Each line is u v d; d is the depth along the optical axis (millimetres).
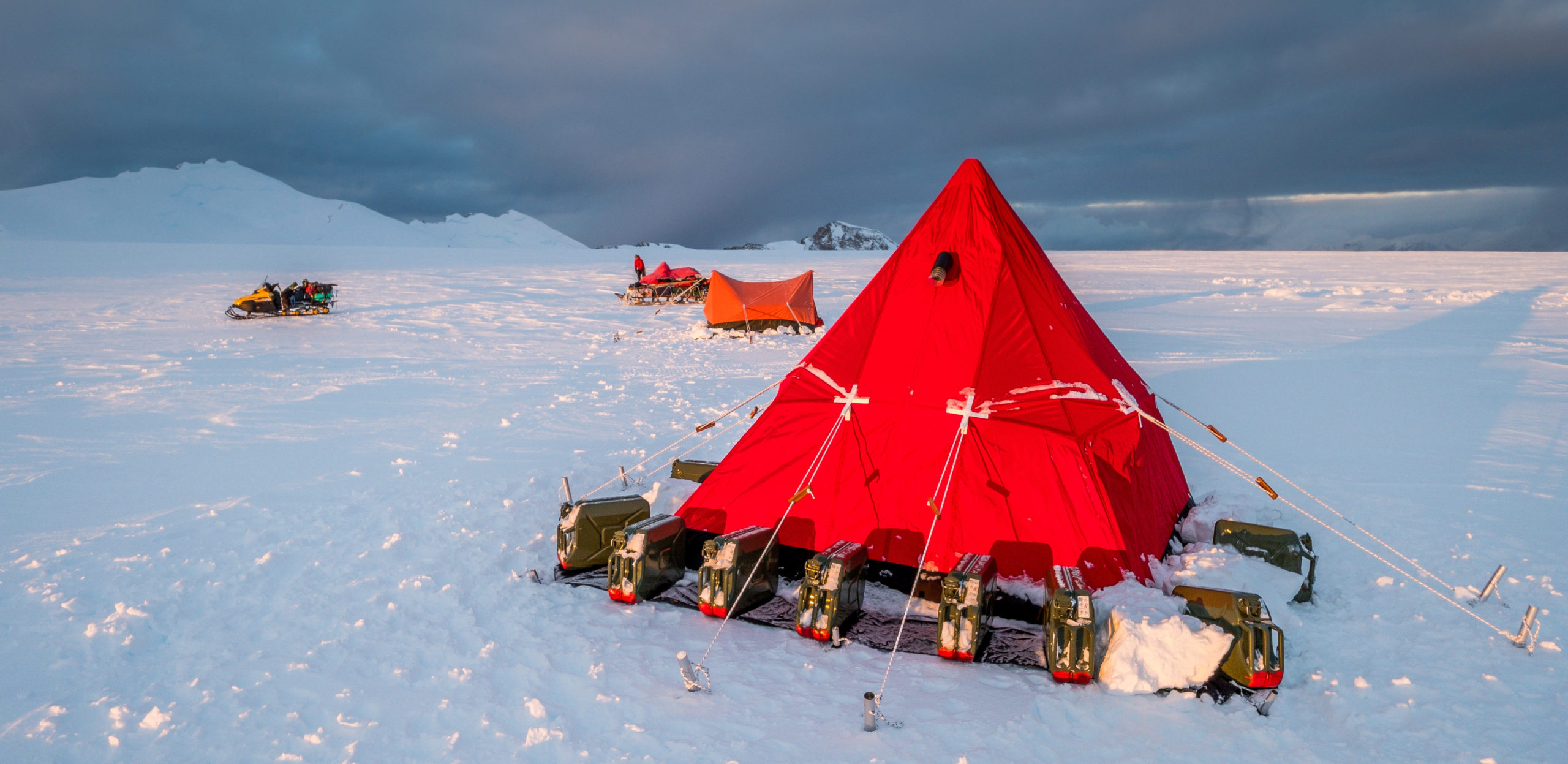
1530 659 3955
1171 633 3619
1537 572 5078
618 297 29266
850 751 3133
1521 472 7445
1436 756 3127
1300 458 8039
